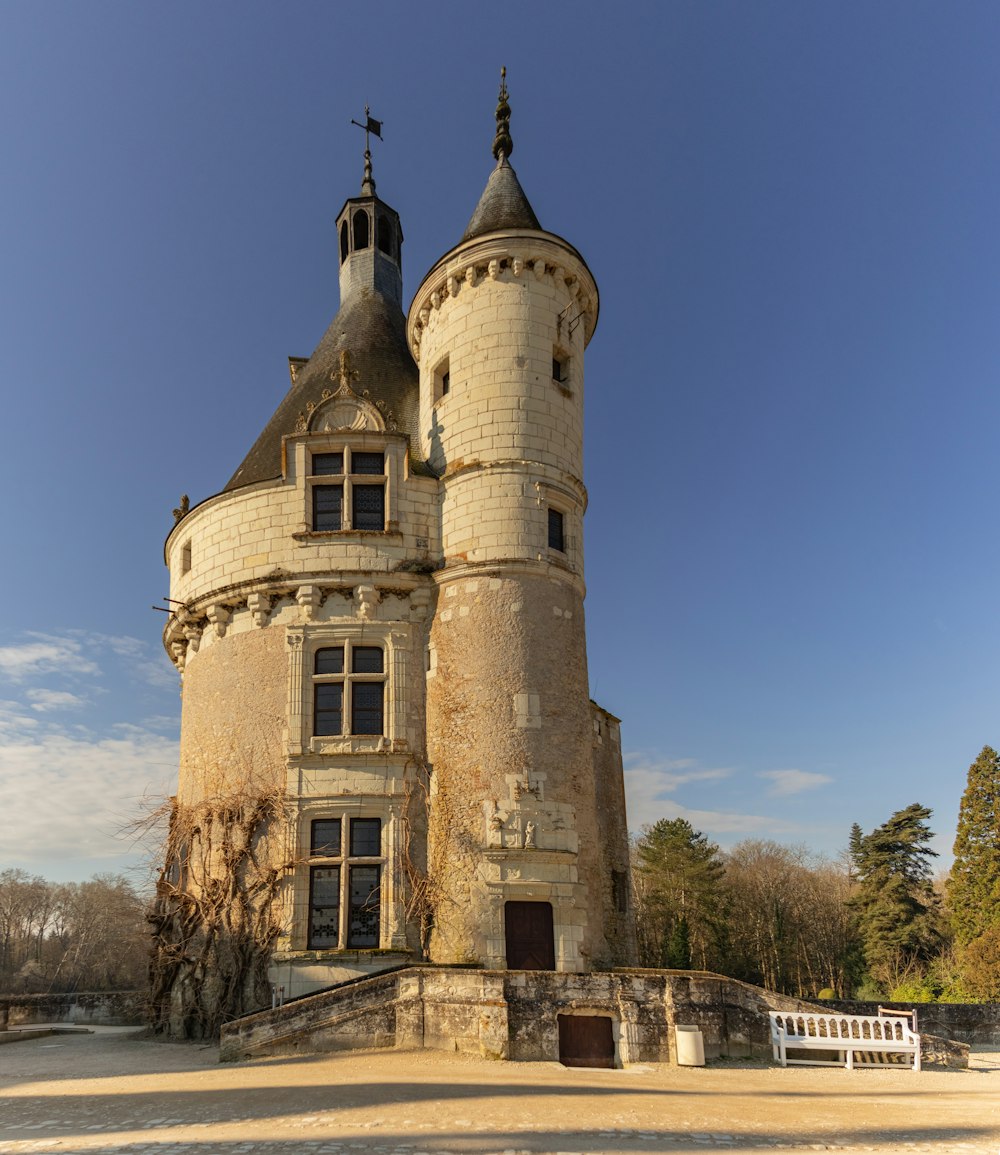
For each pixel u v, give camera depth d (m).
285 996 18.84
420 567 22.22
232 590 22.38
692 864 57.38
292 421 26.45
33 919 75.25
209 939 20.30
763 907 63.00
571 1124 9.25
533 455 22.25
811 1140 8.89
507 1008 14.84
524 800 19.53
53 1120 9.62
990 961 41.53
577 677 21.45
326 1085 11.76
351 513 22.53
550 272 23.73
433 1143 8.10
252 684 21.73
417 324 25.61
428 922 19.52
